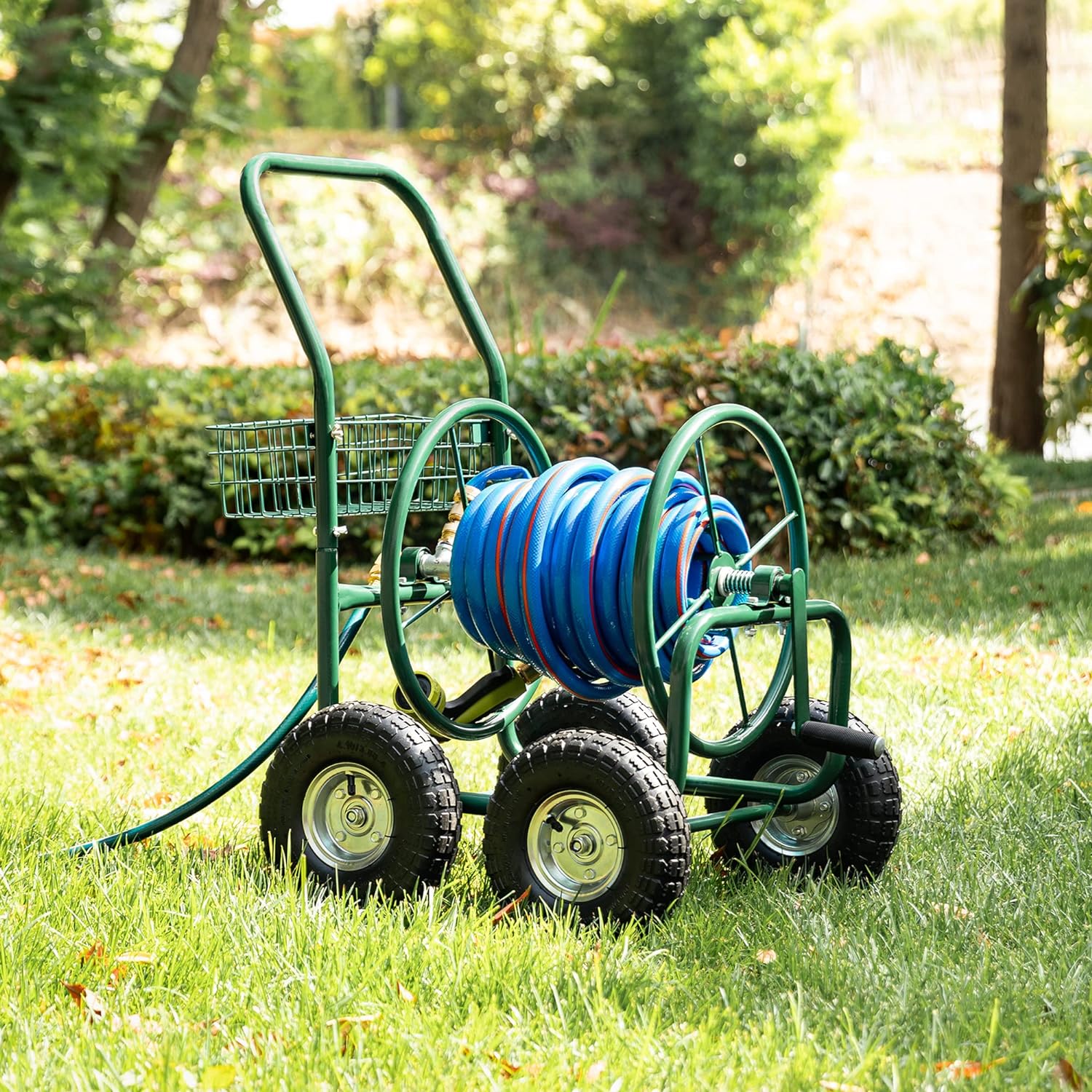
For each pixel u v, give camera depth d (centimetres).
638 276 2698
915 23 3203
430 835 324
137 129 1889
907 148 3008
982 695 509
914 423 912
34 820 380
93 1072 239
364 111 3284
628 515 317
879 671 550
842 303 2683
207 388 1015
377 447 373
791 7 2744
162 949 289
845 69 2684
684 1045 250
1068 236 1391
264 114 2233
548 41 2706
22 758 460
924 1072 241
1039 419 1491
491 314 2612
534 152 2741
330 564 347
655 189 2738
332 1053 245
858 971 284
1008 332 1478
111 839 368
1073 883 333
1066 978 277
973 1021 262
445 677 580
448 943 291
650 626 304
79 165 1841
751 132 2633
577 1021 262
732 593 327
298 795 339
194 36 1817
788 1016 265
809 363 900
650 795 307
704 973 287
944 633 622
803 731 336
